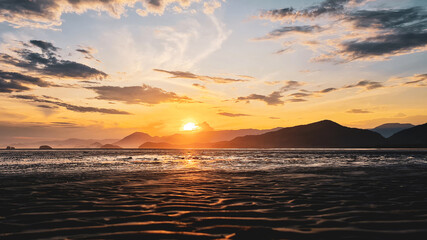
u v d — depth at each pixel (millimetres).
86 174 20734
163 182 15461
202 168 27281
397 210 8039
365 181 15516
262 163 35719
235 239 5430
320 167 27344
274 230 6047
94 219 7117
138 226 6438
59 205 8984
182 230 6090
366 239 5418
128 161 42750
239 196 10672
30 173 21656
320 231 5965
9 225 6547
